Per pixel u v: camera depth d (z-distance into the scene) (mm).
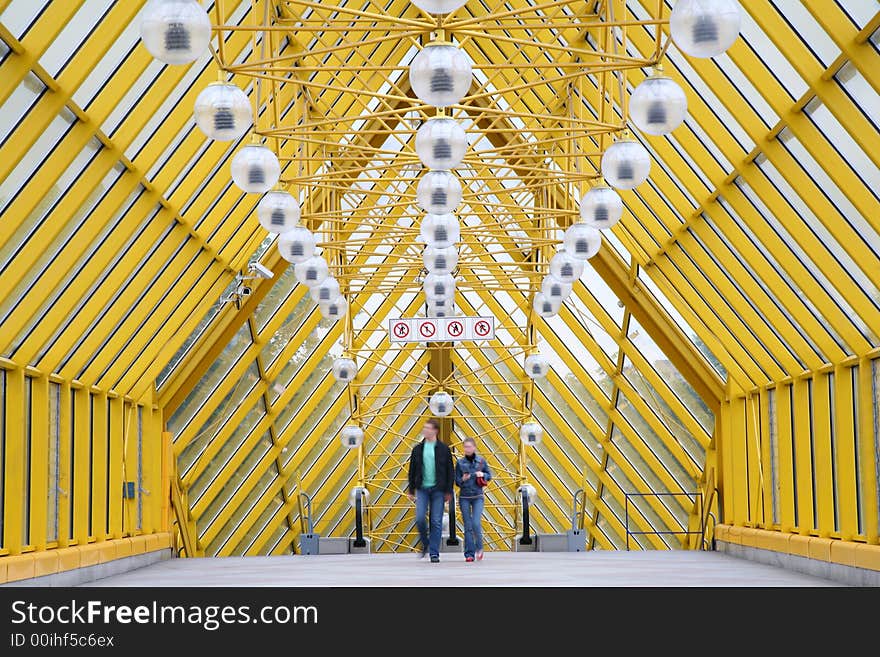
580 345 42844
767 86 20219
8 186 19469
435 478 30203
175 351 32875
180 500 38406
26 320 22062
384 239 40938
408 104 38438
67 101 18609
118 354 29922
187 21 13188
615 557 32250
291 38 28750
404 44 35438
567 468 48188
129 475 32906
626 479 45719
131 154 22812
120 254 25672
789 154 21719
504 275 41906
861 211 20156
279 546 49969
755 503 32750
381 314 46656
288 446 46031
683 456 40219
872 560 22422
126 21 18484
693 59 22188
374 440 51438
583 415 44719
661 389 38688
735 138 23312
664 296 34625
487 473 30359
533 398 47188
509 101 34875
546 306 28828
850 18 17281
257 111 22766
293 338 40719
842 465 25531
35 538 24812
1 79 17109
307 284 25984
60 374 26672
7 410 23531
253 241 32750
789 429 29844
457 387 50688
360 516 41375
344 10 17875
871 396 23984
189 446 40469
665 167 27969
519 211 41844
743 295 29000
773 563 29219
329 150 35062
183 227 27766
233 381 38625
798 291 25750
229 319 35125
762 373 31484
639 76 25391
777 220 24203
